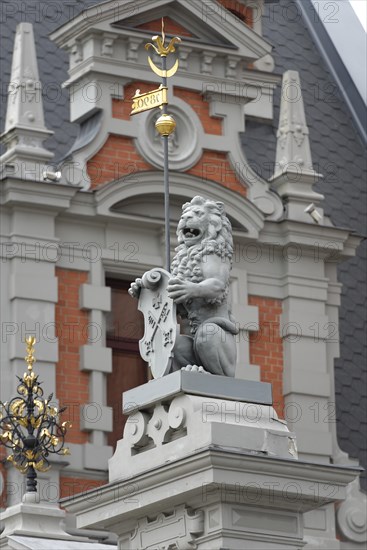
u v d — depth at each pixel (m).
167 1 32.41
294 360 32.50
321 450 32.25
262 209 32.84
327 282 33.28
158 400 20.03
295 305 32.78
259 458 19.25
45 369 30.34
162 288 20.62
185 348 20.36
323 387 32.62
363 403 33.97
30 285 30.69
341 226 35.69
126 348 31.38
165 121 21.44
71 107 32.66
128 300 31.72
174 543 19.64
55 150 32.91
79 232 31.44
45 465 29.56
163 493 19.55
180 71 32.62
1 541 27.16
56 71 34.06
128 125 31.98
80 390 30.62
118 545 20.47
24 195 30.88
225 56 32.91
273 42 37.75
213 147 32.66
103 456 30.34
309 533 31.48
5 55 33.81
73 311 31.02
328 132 37.09
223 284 20.62
